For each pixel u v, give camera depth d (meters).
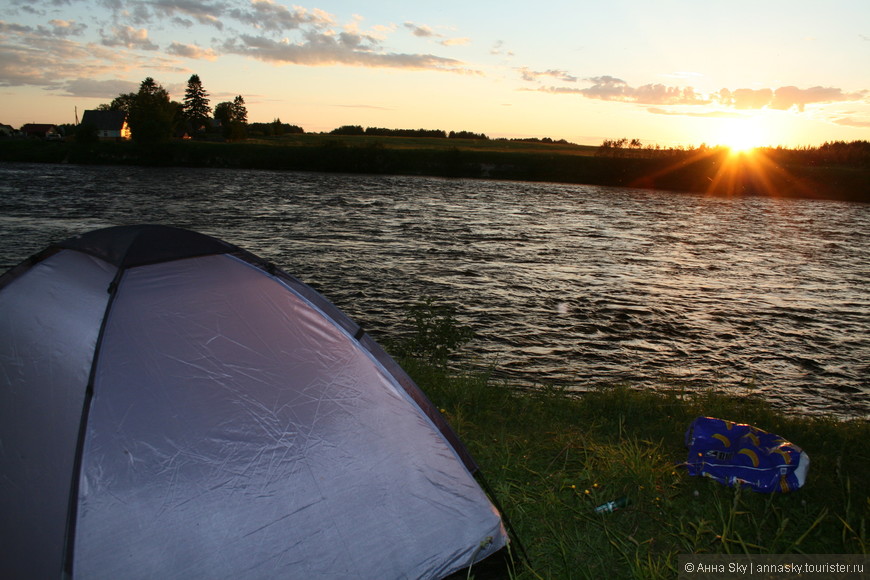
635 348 12.65
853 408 9.92
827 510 4.05
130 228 4.16
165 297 3.64
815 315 16.62
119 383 3.24
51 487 3.00
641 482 4.52
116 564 2.85
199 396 3.34
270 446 3.31
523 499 4.25
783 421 6.66
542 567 3.66
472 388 6.86
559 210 43.12
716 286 19.97
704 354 12.52
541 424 5.96
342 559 3.18
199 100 120.56
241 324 3.68
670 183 72.25
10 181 45.81
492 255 23.73
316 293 4.16
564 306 16.08
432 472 3.59
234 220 30.22
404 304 15.44
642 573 3.50
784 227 39.16
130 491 2.99
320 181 59.38
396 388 3.84
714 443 4.96
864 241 34.09
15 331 3.77
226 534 3.04
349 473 3.39
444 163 76.44
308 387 3.59
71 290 3.76
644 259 24.70
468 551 3.43
